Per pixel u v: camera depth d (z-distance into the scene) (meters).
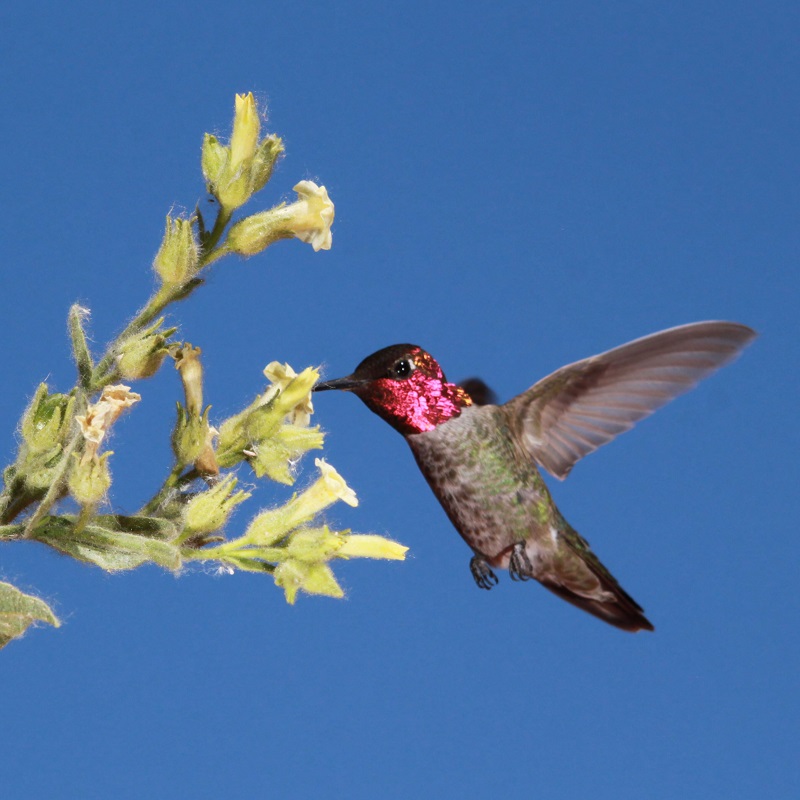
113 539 3.78
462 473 3.84
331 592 3.79
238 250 3.79
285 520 3.79
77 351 3.78
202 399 3.79
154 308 3.79
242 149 3.79
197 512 3.79
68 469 3.78
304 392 3.79
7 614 3.77
